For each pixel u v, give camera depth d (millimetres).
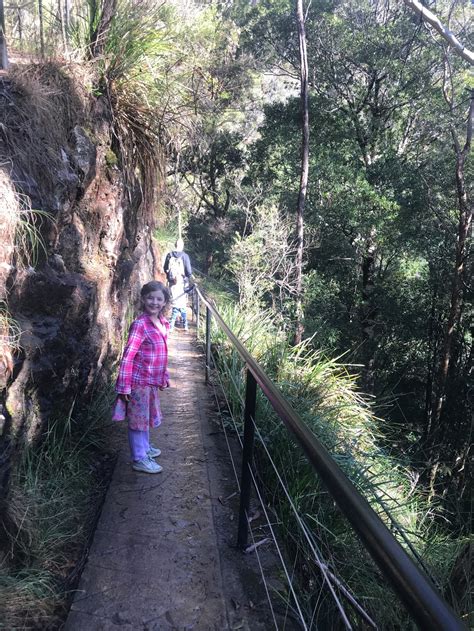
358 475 4090
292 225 15859
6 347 2754
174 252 9828
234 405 5121
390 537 1121
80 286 3873
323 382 6051
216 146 26156
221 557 2986
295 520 3299
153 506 3467
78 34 5078
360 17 20234
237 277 11953
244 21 26781
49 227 3531
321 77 18828
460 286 15711
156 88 5621
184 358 7574
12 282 2936
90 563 2850
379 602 2859
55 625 2412
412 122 19234
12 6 5020
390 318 17609
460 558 3428
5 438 2725
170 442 4559
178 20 5957
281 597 2629
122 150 5312
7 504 2670
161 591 2689
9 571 2557
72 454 3674
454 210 16922
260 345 6840
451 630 841
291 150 19703
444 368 15562
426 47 17500
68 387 3670
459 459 10359
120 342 5793
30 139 3422
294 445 3791
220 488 3771
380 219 16438
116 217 5113
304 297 15453
